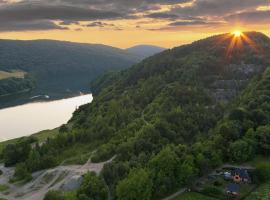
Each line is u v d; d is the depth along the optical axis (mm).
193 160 164875
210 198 151625
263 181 163125
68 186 168250
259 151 182500
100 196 147875
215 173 167875
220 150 176250
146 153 179125
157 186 152500
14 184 181750
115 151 194250
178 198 151625
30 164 194375
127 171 159750
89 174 156375
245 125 195125
